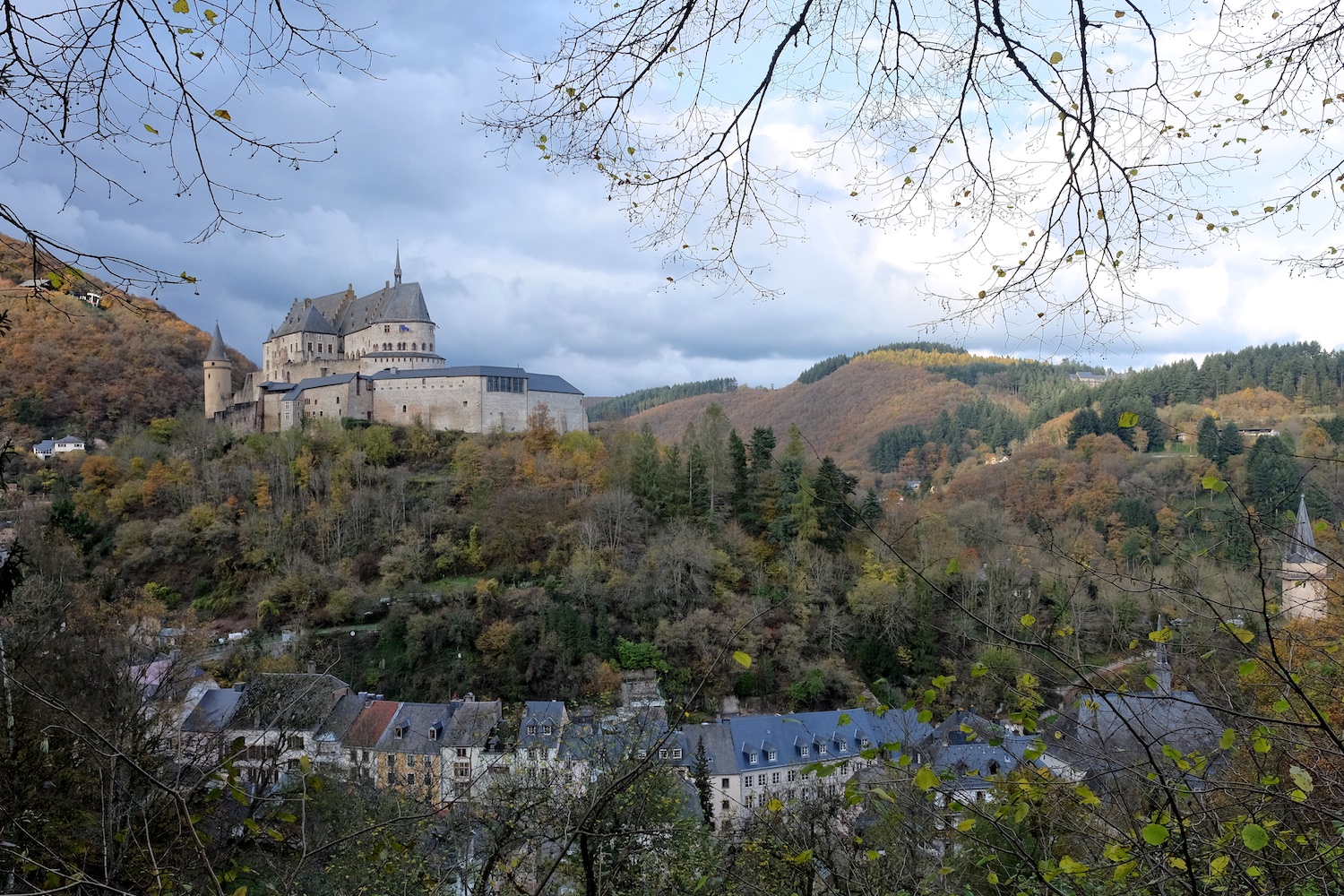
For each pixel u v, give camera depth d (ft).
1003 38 14.35
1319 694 19.29
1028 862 16.66
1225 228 16.31
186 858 21.07
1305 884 17.65
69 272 12.71
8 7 11.86
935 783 17.16
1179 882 15.15
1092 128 14.60
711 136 16.74
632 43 15.72
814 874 30.22
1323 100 15.78
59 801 26.81
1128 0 13.65
